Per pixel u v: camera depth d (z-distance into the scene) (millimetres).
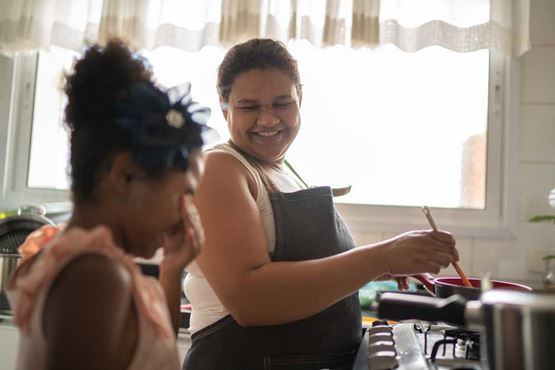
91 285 488
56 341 472
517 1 1778
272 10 1805
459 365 684
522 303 482
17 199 2057
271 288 830
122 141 555
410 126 1896
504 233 1766
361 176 1909
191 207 709
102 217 575
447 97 1884
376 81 1903
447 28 1778
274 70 990
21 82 2092
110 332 486
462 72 1879
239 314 848
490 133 1844
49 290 504
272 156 1043
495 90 1839
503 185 1819
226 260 846
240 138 1009
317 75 1914
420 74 1891
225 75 1016
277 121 993
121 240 585
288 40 1796
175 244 706
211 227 861
